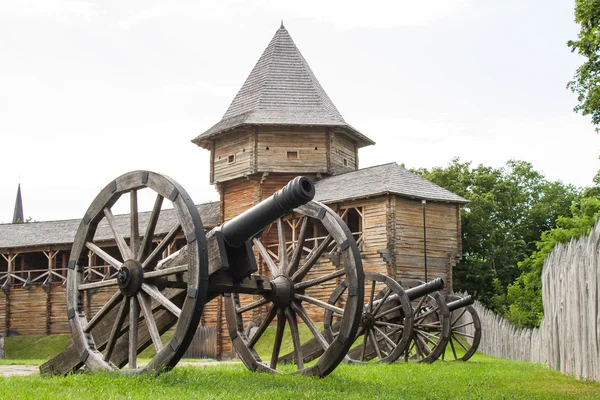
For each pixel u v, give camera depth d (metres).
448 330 17.42
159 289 9.75
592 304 11.50
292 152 39.69
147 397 7.15
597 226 11.40
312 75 44.94
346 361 16.36
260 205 9.44
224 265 9.38
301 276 11.10
